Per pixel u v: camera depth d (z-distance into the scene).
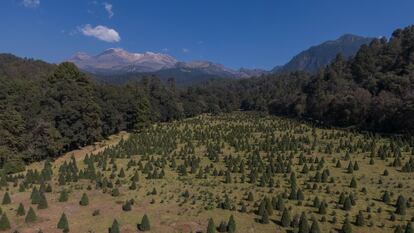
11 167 81.50
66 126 101.00
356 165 72.56
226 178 67.75
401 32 191.38
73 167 76.69
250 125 133.38
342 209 53.97
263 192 61.81
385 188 62.09
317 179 65.88
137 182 69.12
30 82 115.69
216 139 105.31
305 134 113.25
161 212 54.56
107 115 120.12
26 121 94.56
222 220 51.22
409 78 128.50
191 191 63.19
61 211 55.25
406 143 92.06
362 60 170.12
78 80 119.88
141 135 113.56
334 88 164.00
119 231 48.06
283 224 49.59
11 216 53.34
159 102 163.25
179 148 98.62
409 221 49.59
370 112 125.56
